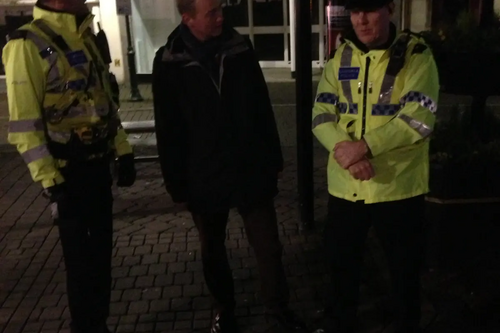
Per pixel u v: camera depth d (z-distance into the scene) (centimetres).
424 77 240
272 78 1112
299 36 380
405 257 264
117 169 285
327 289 350
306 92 397
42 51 237
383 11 237
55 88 242
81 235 260
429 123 237
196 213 282
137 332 315
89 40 259
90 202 261
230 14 1201
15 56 233
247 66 273
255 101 279
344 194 264
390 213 257
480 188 337
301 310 329
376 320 312
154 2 1071
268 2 1188
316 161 614
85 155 252
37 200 526
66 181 250
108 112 262
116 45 1102
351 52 255
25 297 355
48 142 245
